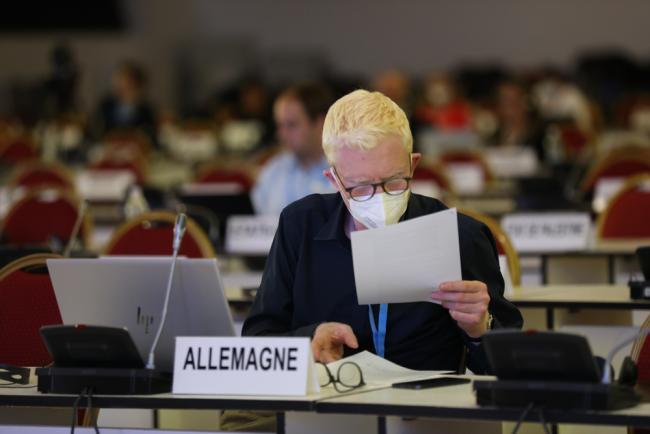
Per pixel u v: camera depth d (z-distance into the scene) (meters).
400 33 35.50
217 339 3.98
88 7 29.27
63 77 18.31
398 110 4.11
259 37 35.59
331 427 4.11
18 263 5.41
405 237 3.84
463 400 3.70
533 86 26.12
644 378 4.44
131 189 9.35
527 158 15.90
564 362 3.51
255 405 3.80
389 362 4.18
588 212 9.68
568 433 4.84
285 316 4.44
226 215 8.83
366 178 4.03
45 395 4.03
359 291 3.92
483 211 10.77
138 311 4.25
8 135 22.08
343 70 35.62
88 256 6.70
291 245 4.46
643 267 5.69
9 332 5.32
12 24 28.36
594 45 34.28
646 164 12.14
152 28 31.27
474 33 35.09
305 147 8.92
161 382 4.02
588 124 22.77
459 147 17.48
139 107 19.84
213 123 24.30
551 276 8.00
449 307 3.89
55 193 9.91
